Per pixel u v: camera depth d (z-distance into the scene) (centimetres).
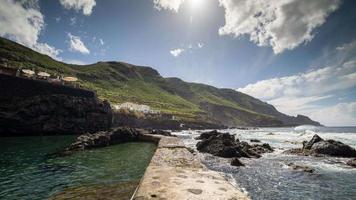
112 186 1252
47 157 2356
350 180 1888
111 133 3916
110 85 18638
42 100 5094
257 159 2903
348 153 3177
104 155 2556
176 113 14562
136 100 15588
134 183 1320
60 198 1038
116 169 1809
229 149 3042
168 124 11319
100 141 3444
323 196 1496
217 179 897
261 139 6444
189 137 6266
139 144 3772
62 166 1920
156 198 669
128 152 2819
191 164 1347
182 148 2245
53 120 5172
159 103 17625
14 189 1281
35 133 4894
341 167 2423
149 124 10456
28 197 1153
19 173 1659
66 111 5447
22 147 3072
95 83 17400
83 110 5819
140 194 704
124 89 18900
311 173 2114
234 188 781
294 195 1514
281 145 4800
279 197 1474
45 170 1766
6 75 4625
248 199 678
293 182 1816
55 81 5978
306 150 3466
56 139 4203
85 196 1062
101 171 1736
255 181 1841
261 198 1453
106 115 6378
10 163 2028
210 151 3284
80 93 6088
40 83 5197
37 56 16075
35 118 4903
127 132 4234
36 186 1338
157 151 1972
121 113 9312
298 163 2652
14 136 4612
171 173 983
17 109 4684
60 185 1357
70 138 4425
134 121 9688
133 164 2025
